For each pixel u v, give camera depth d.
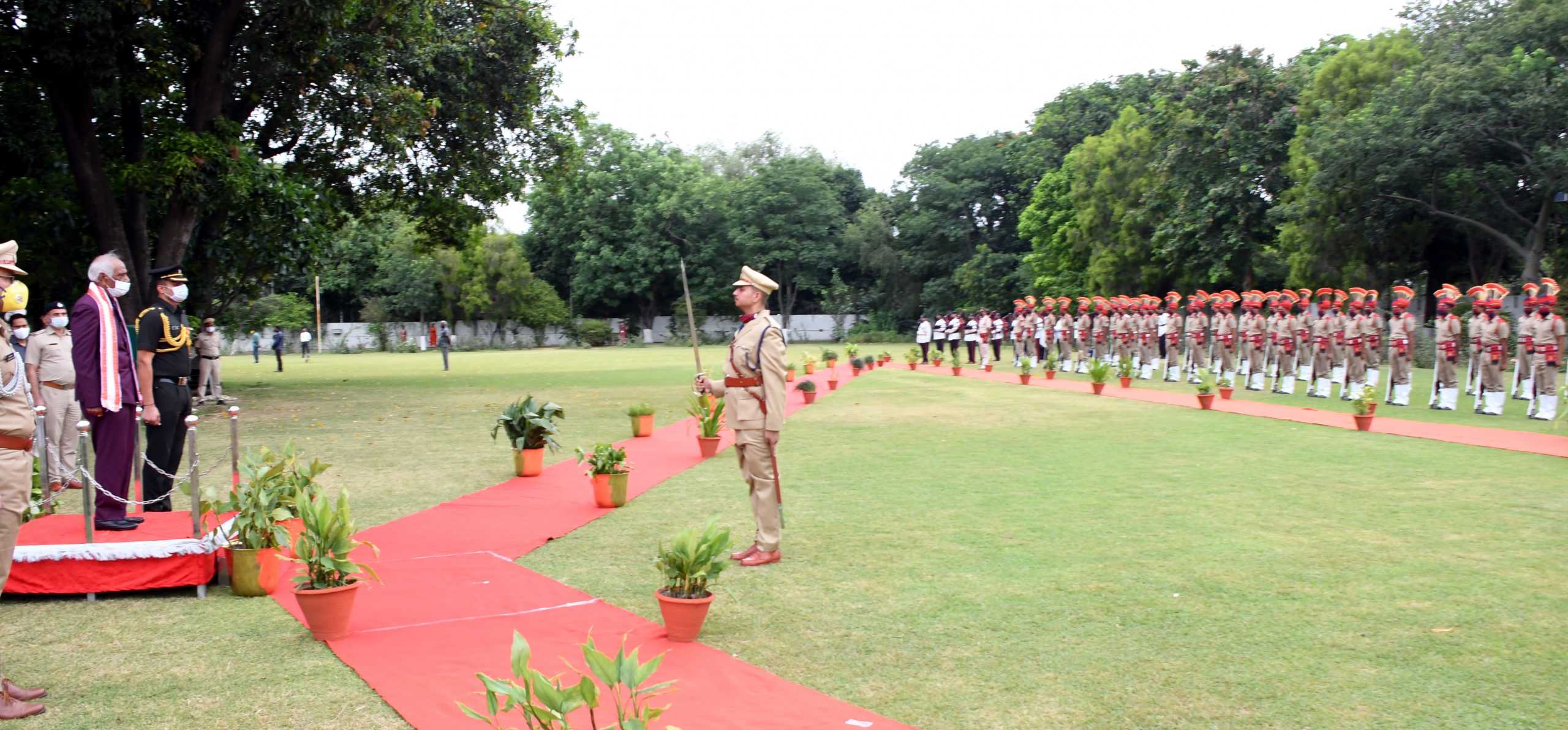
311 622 4.51
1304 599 5.13
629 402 17.12
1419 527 6.72
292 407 16.47
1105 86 45.78
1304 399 17.20
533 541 6.55
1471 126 22.55
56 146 16.33
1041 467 9.47
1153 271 34.66
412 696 3.83
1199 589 5.33
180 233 15.88
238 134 15.74
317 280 46.09
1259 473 9.01
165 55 14.78
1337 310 17.47
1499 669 4.15
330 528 4.56
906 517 7.24
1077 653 4.39
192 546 5.29
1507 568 5.66
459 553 6.20
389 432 12.86
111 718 3.70
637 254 50.22
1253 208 29.80
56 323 8.37
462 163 21.22
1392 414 14.30
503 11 20.33
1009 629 4.72
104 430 6.13
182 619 4.90
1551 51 24.12
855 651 4.43
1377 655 4.32
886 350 40.94
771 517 6.00
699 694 3.83
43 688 3.97
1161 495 7.98
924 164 51.28
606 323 50.94
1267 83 29.33
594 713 3.66
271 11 15.10
